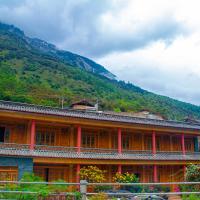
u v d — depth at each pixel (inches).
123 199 784.3
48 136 1603.1
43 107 1487.5
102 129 1758.1
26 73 4421.8
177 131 1927.9
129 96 5012.3
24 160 1369.3
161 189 1408.7
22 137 1514.5
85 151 1573.6
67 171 1585.9
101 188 1425.9
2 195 667.4
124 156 1653.5
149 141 1975.9
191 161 1942.7
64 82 4534.9
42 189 720.3
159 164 1803.6
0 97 3134.8
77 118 1517.0
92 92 4471.0
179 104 6097.4
